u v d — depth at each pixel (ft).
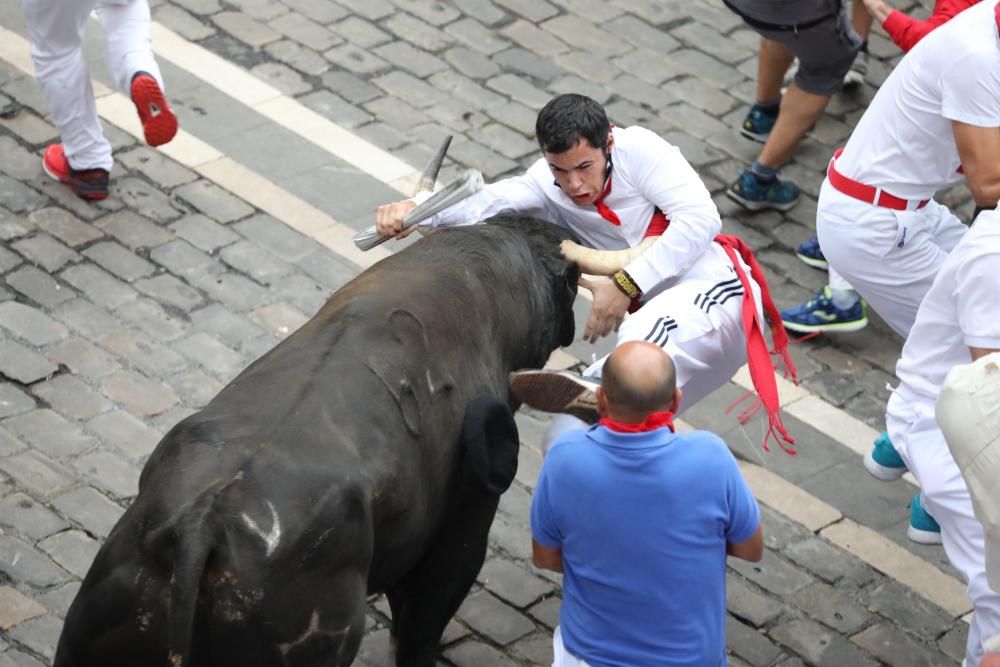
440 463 31.45
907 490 47.06
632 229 38.93
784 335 41.96
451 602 34.88
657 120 62.80
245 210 55.16
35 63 52.13
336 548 27.53
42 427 44.65
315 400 28.86
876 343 53.67
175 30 64.85
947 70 42.11
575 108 36.60
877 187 45.06
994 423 29.43
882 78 67.72
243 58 63.62
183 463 27.27
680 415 48.73
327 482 27.58
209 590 26.35
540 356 36.70
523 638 40.16
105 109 59.88
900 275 45.78
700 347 38.78
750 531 29.94
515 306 35.01
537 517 30.40
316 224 54.90
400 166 58.34
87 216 53.88
